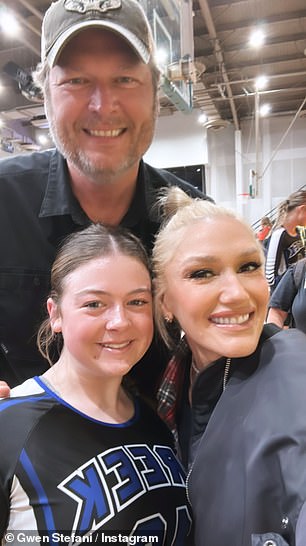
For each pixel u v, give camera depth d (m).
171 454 0.98
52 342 1.24
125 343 0.90
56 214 1.25
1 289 1.27
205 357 0.98
